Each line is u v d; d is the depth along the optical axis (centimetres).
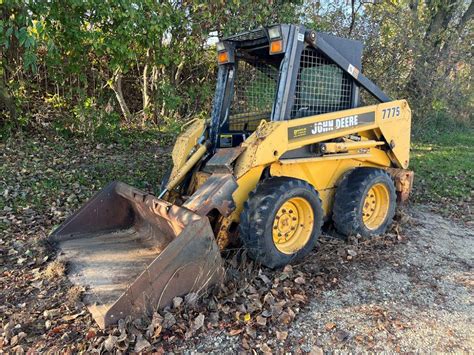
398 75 1079
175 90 898
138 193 366
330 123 388
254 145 341
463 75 1218
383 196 449
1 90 761
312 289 330
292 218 369
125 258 352
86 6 605
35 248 379
